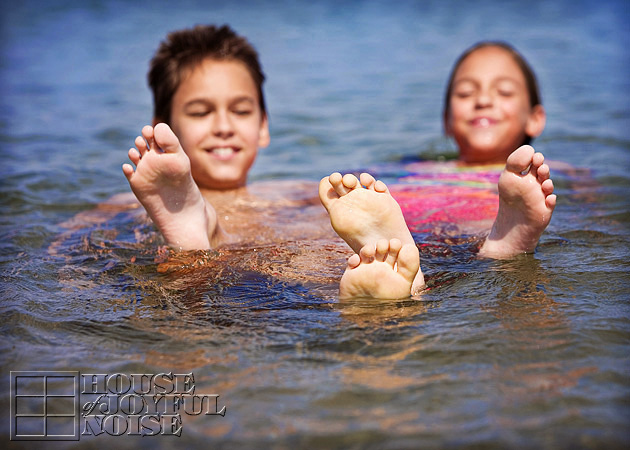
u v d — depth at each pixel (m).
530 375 1.63
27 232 2.98
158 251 2.63
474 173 3.98
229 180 3.60
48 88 7.02
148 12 13.14
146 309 2.10
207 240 2.59
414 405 1.53
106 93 6.79
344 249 2.61
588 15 11.78
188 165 2.46
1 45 9.70
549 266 2.37
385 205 2.16
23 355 1.82
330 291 2.18
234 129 3.55
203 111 3.53
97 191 3.85
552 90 6.69
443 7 13.64
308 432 1.45
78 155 4.66
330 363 1.72
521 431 1.43
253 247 2.67
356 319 1.96
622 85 6.76
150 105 6.29
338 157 4.77
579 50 8.80
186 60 3.58
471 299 2.08
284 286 2.24
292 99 6.63
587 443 1.39
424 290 2.16
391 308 2.03
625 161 4.26
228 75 3.56
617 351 1.74
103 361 1.78
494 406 1.52
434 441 1.41
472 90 4.23
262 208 3.38
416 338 1.83
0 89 6.96
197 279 2.32
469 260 2.47
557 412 1.49
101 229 3.03
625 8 12.32
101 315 2.06
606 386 1.58
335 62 8.44
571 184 3.74
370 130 5.52
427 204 3.28
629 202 3.32
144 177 2.43
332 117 5.96
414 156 4.65
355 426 1.46
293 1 14.85
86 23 11.86
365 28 11.20
